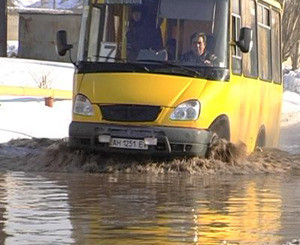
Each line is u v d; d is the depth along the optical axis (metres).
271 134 35.62
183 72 27.95
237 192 23.25
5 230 16.62
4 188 23.11
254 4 32.84
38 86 59.34
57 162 28.34
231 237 16.22
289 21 90.25
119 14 29.08
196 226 17.42
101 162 28.17
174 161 27.88
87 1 29.66
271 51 35.50
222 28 28.78
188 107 27.55
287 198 22.08
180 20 28.75
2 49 94.75
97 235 16.22
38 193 22.17
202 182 25.56
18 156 29.89
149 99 27.55
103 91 27.89
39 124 43.38
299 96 69.06
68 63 79.06
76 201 20.80
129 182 25.12
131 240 15.76
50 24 100.31
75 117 28.38
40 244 15.27
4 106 46.66
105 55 28.75
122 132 27.59
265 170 28.91
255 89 32.41
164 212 19.28
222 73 28.42
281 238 16.16
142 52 28.47
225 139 28.94
